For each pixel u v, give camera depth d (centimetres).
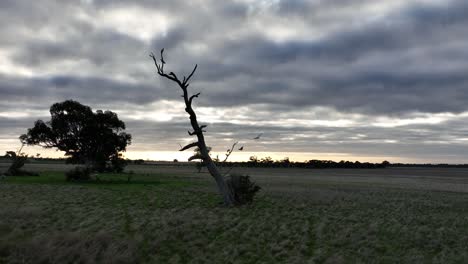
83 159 7594
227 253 1513
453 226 2303
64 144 7350
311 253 1598
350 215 2605
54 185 4409
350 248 1689
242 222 2188
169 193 3888
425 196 4322
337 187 5491
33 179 5431
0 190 3588
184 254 1499
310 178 8938
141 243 1563
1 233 1586
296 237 1852
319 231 1978
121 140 7662
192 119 3266
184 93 3225
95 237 1483
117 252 1352
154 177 6850
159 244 1577
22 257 1220
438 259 1531
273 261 1461
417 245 1780
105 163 7625
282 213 2653
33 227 1780
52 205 2600
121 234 1700
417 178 10556
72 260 1242
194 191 4194
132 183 5216
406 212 2864
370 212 2805
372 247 1695
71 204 2716
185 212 2456
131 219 2170
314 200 3556
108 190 3975
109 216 2219
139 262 1333
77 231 1619
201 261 1412
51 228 1731
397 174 14125
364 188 5384
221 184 3189
